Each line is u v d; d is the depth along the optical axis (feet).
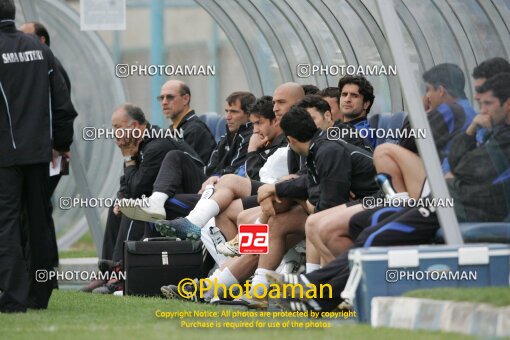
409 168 98.37
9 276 97.76
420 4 113.91
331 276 93.56
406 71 92.68
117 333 80.28
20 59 98.99
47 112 99.81
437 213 90.53
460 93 94.89
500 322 73.56
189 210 126.11
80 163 161.27
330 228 98.99
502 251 86.38
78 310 102.53
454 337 72.69
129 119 133.18
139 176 131.85
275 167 124.47
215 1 165.78
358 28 142.10
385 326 82.23
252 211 114.73
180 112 145.69
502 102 94.79
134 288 120.67
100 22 147.74
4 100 98.37
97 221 162.09
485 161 93.81
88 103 216.54
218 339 75.56
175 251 120.57
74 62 218.79
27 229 101.55
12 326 87.45
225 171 138.21
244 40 169.78
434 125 93.40
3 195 97.96
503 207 93.76
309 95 115.75
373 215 96.53
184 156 128.77
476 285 85.92
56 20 198.90
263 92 170.81
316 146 104.32
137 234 131.13
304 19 152.87
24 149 98.27
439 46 113.39
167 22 368.27
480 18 108.58
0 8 99.19
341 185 102.68
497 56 107.76
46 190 101.04
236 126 140.05
